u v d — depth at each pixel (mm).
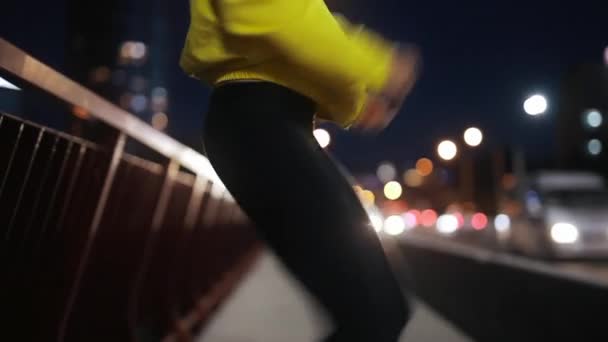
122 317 4395
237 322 7777
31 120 2551
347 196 1639
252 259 16625
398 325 1591
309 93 1694
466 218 45406
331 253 1562
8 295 2424
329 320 1640
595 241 16578
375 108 1854
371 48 1754
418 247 11141
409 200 101125
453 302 8367
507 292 6305
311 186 1586
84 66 51375
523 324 5820
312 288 1594
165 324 5695
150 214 4750
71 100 2529
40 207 2586
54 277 2883
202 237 7777
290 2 1617
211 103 1717
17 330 2572
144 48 57969
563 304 4914
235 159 1623
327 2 2000
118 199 3729
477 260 7418
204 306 7559
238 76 1658
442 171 85438
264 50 1625
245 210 1645
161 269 5422
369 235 1630
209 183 7980
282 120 1632
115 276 4012
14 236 2389
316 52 1639
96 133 3188
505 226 22094
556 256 16859
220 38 1671
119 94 53688
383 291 1578
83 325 3492
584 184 18188
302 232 1568
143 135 3717
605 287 4203
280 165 1587
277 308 8984
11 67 2002
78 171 2936
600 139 63906
